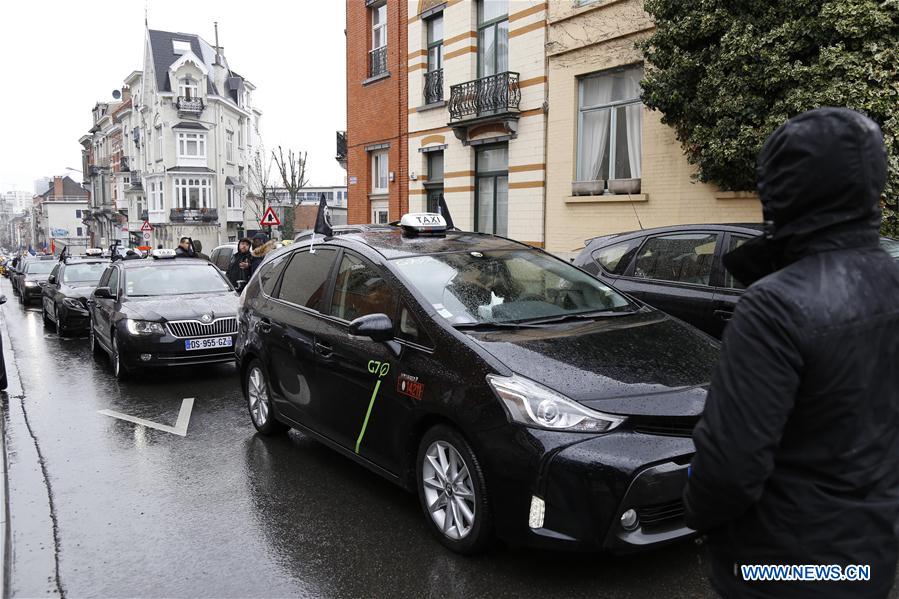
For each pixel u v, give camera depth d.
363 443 4.38
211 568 3.74
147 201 54.56
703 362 3.70
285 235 25.73
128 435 6.30
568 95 12.68
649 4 9.40
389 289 4.38
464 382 3.59
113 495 4.82
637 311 4.58
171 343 8.50
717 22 8.52
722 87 8.43
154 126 52.25
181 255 11.78
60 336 13.50
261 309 5.83
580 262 7.11
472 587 3.42
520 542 3.32
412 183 17.12
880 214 1.64
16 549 4.02
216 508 4.54
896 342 1.60
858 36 7.36
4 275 47.16
